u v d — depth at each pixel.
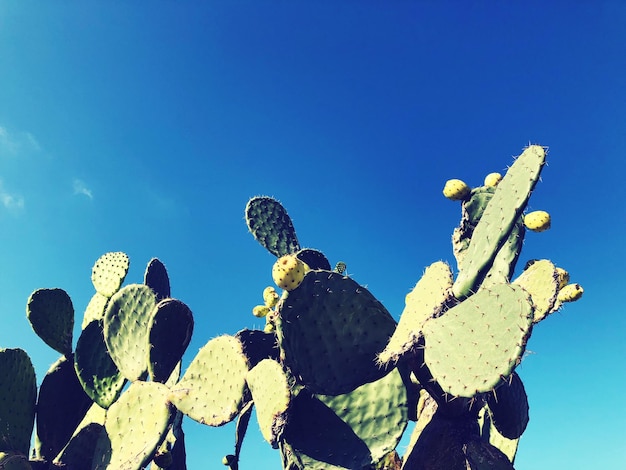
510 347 2.46
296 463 3.08
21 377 3.37
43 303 3.66
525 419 3.79
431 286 3.20
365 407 3.25
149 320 3.66
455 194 3.88
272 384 2.83
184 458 4.17
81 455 3.36
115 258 4.50
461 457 3.06
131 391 3.42
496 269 3.60
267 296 4.30
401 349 3.01
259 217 4.53
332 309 3.07
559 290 3.63
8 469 3.02
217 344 3.27
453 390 2.64
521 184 2.84
